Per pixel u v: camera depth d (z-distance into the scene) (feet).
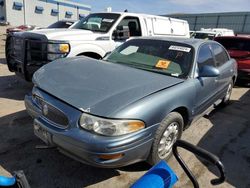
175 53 12.55
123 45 14.37
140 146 8.65
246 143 13.64
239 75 25.88
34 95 10.21
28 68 16.81
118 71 11.00
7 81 22.02
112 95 8.80
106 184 9.40
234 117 17.47
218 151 12.57
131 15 22.31
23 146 11.37
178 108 10.69
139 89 9.37
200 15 152.05
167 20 26.86
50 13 160.25
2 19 142.82
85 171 10.02
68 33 18.08
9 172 9.60
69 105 8.60
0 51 44.62
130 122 8.23
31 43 16.72
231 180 10.30
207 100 13.58
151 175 5.64
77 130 8.23
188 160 11.35
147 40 13.97
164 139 10.00
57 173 9.78
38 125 9.37
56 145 8.85
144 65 12.35
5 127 13.03
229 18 143.23
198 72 12.11
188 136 13.98
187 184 9.78
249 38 26.61
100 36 19.29
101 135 8.05
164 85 10.13
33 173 9.66
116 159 8.21
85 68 11.19
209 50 14.46
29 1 147.95
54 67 11.44
